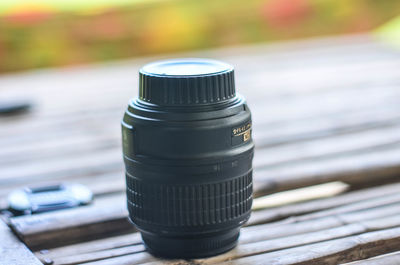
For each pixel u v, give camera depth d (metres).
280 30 1.76
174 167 0.50
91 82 1.11
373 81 1.06
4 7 1.63
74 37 1.62
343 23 1.82
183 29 1.68
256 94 1.01
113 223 0.60
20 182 0.72
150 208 0.52
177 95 0.49
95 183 0.71
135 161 0.51
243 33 1.72
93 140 0.84
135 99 0.52
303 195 0.68
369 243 0.56
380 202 0.64
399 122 0.86
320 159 0.74
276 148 0.78
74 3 1.68
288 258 0.54
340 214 0.61
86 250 0.57
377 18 1.83
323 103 0.95
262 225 0.60
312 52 1.28
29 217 0.60
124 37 1.65
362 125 0.86
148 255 0.55
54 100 1.00
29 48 1.59
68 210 0.62
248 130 0.52
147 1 1.71
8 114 0.94
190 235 0.52
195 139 0.50
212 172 0.51
